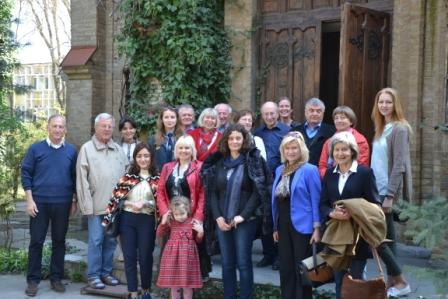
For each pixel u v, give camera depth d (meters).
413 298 5.77
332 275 5.35
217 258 7.95
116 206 6.42
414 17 8.15
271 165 7.29
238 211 5.86
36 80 32.34
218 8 10.02
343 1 9.36
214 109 7.06
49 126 7.08
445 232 4.30
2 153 10.55
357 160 5.34
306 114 6.98
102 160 7.11
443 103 7.84
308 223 5.49
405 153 5.76
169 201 6.29
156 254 7.98
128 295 6.46
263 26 9.99
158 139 7.23
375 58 8.78
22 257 8.48
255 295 6.45
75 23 11.92
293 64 9.75
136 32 9.96
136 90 10.05
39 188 7.06
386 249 5.68
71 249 9.12
